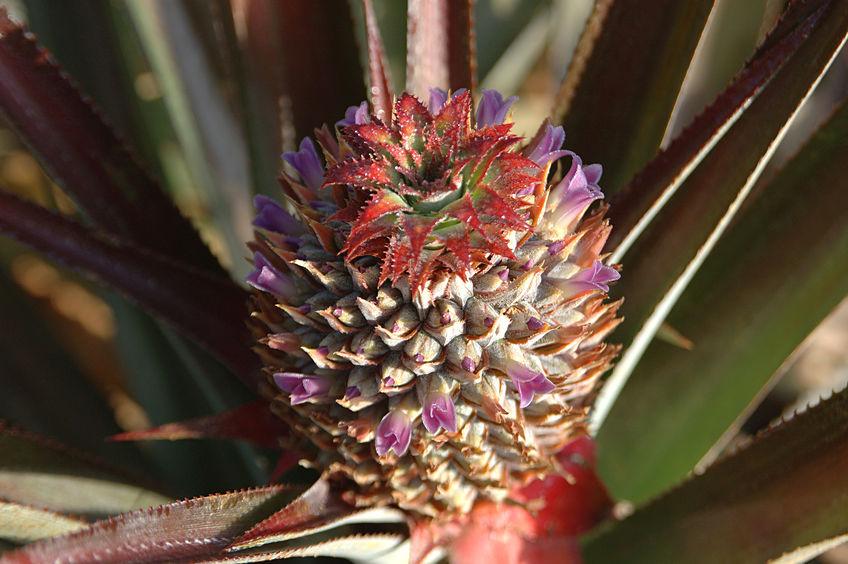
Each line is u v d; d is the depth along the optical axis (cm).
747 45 60
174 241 51
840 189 49
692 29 48
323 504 46
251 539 43
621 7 49
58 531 46
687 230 47
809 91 45
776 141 46
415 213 42
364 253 43
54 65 48
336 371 45
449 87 49
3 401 58
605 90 50
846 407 45
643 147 50
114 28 58
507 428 45
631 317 48
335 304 44
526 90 88
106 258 48
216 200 67
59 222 47
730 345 51
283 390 45
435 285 43
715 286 51
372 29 47
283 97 51
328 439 46
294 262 44
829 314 49
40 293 82
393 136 43
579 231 45
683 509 48
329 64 51
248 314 48
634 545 48
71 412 59
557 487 48
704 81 61
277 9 50
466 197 42
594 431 50
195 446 58
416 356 43
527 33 66
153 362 58
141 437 46
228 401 52
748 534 46
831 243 49
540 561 48
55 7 57
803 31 44
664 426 52
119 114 58
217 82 63
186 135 64
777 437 46
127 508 48
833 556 62
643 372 52
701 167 47
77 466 48
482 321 43
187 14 61
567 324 45
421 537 47
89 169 49
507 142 42
